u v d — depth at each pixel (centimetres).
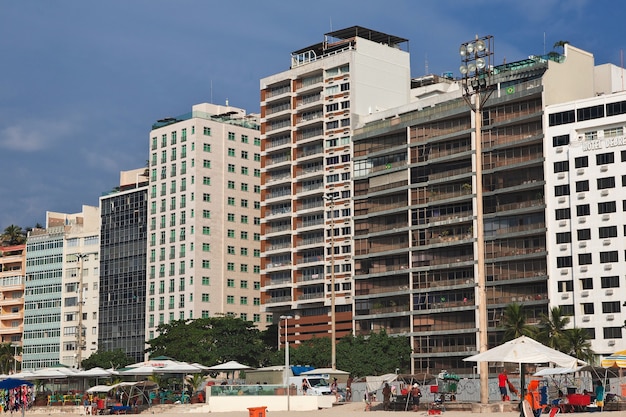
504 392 7356
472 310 14575
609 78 15588
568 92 14562
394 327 15575
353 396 10350
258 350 16425
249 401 8638
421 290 15188
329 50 18088
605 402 6669
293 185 17725
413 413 6788
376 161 16375
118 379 11919
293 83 18050
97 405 9062
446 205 15175
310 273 17238
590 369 7262
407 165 15725
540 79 14275
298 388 9531
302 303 17138
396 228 15762
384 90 17462
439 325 14938
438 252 15188
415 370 15038
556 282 13712
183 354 15688
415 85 18500
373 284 16038
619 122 13512
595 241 13450
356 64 17150
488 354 5403
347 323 16488
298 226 17550
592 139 13725
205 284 19688
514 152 14488
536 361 5225
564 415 5872
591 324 13312
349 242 16650
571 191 13750
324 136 17312
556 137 14012
